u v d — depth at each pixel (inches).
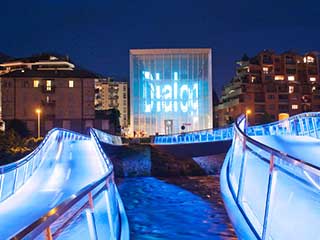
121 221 609.3
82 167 1143.6
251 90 3880.4
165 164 1989.4
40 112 3100.4
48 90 3115.2
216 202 1149.1
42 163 1212.5
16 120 3041.3
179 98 3191.4
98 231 481.7
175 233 765.9
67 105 3132.4
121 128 3814.0
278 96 3882.9
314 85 3969.0
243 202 574.9
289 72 3978.8
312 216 442.9
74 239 427.5
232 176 745.6
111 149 1961.1
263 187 615.8
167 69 3201.3
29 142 2038.6
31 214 644.1
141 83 3193.9
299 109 3900.1
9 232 543.5
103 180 434.6
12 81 3102.9
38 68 3636.8
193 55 3196.4
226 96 4269.2
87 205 350.9
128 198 1282.0
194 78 3201.3
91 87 3161.9
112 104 4975.4
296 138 1234.0
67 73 3193.9
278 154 425.7
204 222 858.1
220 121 4333.2
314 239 393.4
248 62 3956.7
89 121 3149.6
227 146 1959.9
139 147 2017.7
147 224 855.1
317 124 1401.3
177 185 1622.8
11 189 821.9
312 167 357.7
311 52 4052.7
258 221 498.0
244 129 1225.4
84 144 1658.5
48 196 789.2
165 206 1105.4
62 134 1691.7
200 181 1750.7
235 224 517.7
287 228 429.7
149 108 3176.7
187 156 2014.0
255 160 758.5
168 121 3171.8
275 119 3855.8
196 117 3174.2
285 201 491.2
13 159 1674.5
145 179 1870.1
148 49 3184.1
